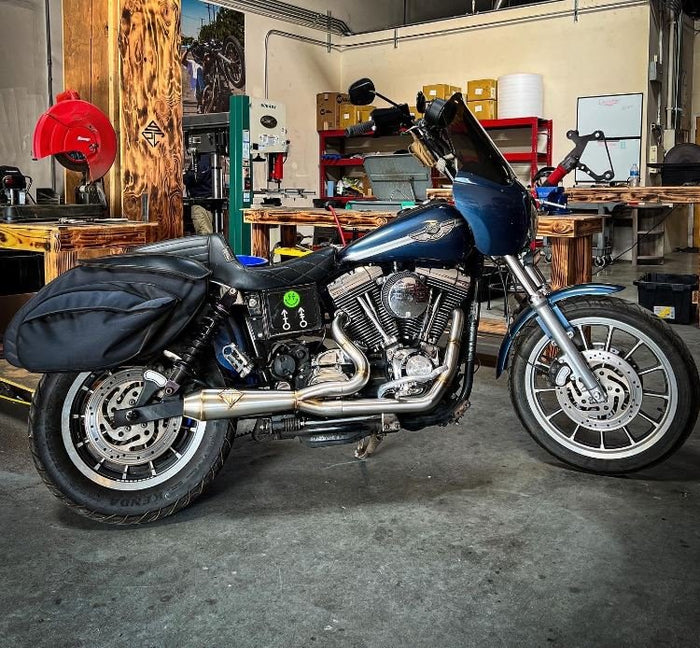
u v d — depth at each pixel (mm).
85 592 1800
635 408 2395
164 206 3688
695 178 5434
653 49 8789
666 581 1826
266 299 2205
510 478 2473
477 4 11609
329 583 1833
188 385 2201
